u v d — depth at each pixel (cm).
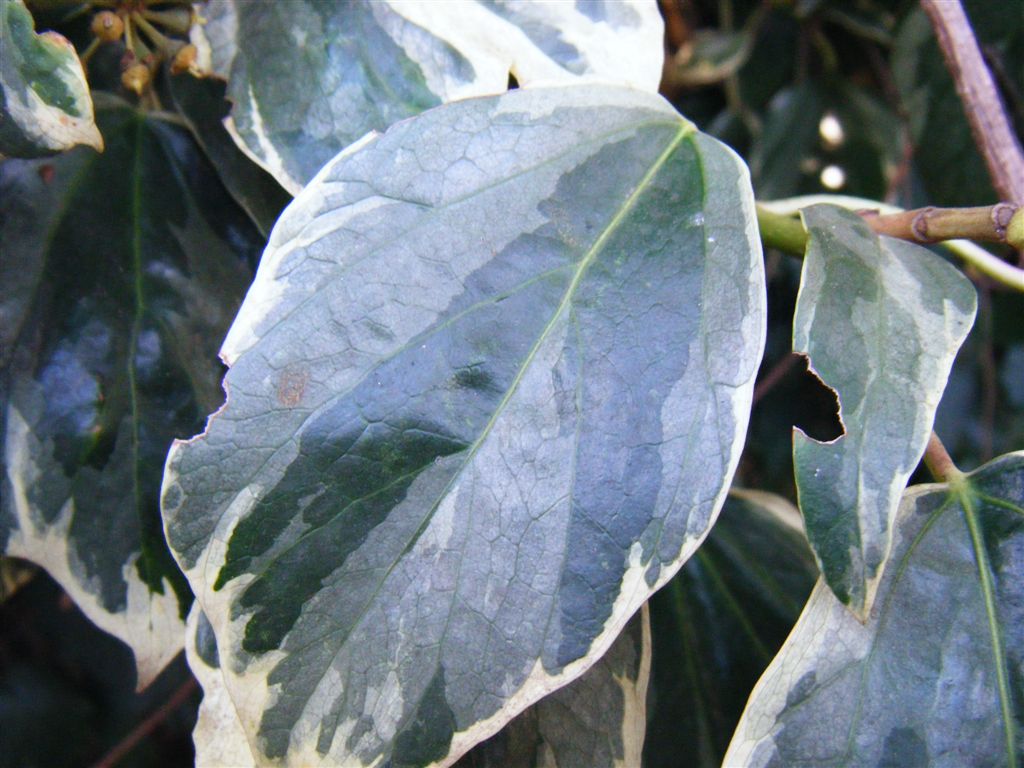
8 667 35
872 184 38
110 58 19
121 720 35
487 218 14
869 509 13
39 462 18
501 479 13
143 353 18
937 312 14
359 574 13
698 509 13
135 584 18
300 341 13
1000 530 15
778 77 39
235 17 17
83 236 18
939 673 14
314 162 16
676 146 15
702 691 20
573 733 16
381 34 16
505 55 16
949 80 29
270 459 12
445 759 12
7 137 13
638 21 17
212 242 19
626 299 13
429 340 13
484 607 13
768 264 33
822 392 34
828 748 14
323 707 12
